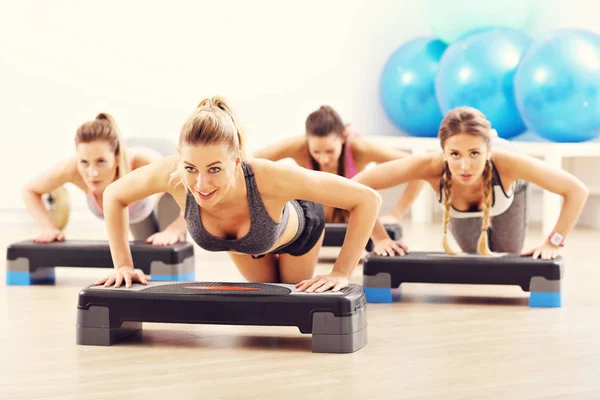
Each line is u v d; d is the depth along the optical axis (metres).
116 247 2.30
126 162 3.11
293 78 5.51
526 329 2.35
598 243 4.34
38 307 2.68
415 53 5.33
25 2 4.97
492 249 3.32
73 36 5.05
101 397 1.68
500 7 5.05
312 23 5.52
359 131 5.68
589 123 4.42
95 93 5.13
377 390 1.72
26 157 5.04
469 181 2.73
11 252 3.13
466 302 2.79
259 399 1.66
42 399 1.67
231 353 2.06
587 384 1.77
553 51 4.42
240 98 5.41
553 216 4.46
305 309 2.06
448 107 4.93
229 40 5.36
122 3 5.13
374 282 2.79
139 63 5.19
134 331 2.28
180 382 1.79
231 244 2.25
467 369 1.90
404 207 3.78
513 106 4.81
